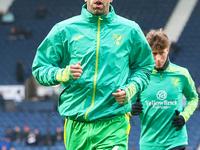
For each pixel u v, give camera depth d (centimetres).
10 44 3594
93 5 534
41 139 1962
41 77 544
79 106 546
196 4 4003
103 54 534
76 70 498
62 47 550
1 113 2347
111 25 545
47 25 3859
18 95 2573
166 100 797
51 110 2206
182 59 3297
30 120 2295
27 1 4172
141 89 559
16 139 1991
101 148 541
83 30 542
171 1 4078
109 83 534
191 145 2181
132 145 2106
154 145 802
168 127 795
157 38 767
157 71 802
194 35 3619
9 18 3884
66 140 577
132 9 4028
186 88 830
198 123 2309
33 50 3538
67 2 4166
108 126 544
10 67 3331
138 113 738
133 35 551
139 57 565
